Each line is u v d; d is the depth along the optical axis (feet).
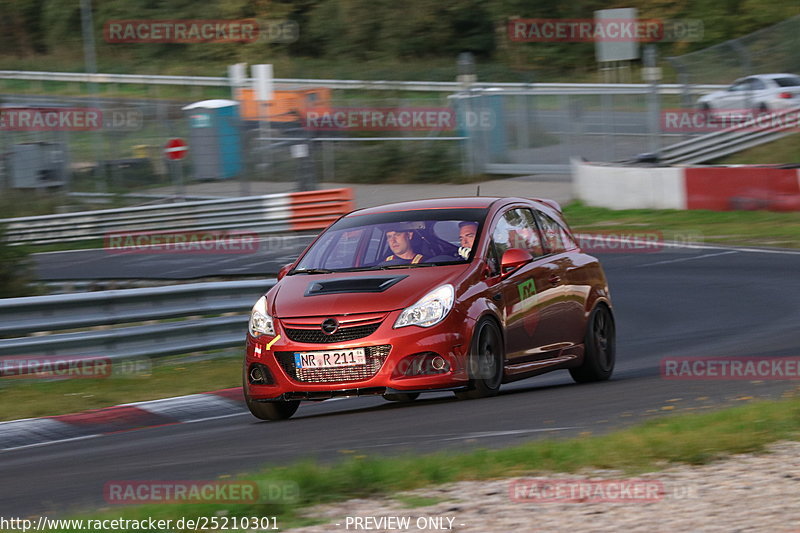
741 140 342.23
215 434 93.09
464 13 586.45
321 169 389.39
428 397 108.37
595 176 311.68
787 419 69.51
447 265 97.96
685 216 280.10
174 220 297.74
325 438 82.99
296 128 354.74
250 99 429.79
